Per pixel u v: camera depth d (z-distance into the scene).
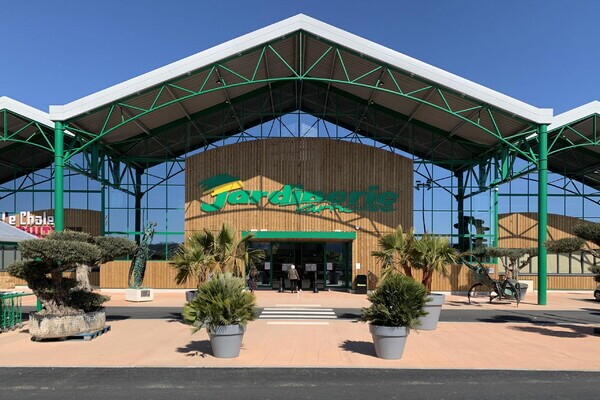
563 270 25.62
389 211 23.14
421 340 10.72
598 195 25.67
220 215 23.02
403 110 22.70
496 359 8.86
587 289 25.05
